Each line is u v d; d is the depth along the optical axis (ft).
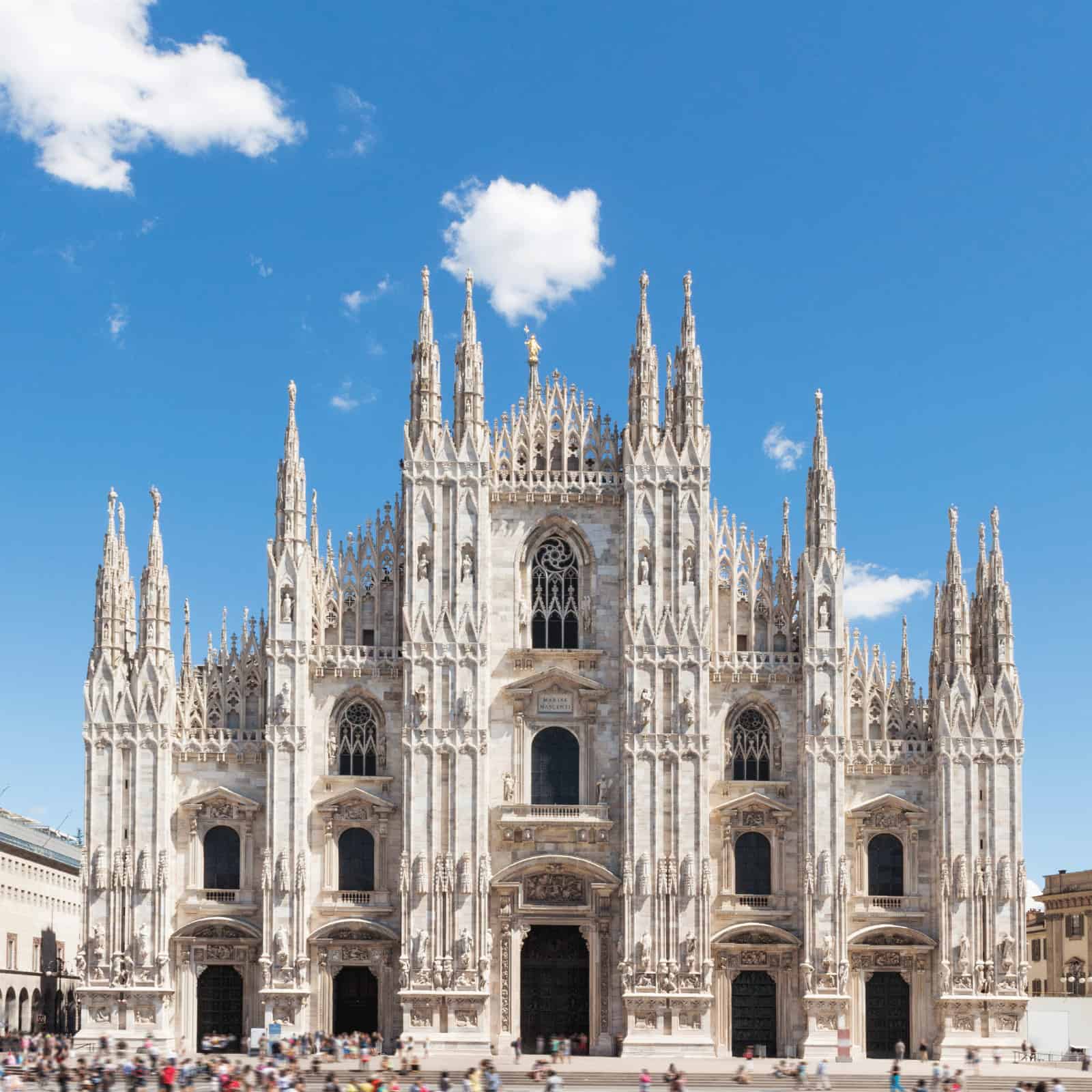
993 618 343.67
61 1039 323.98
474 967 324.39
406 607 335.67
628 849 329.72
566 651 340.39
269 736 330.13
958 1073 290.56
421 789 329.72
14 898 429.79
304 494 340.39
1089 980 486.79
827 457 345.10
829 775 333.62
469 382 345.31
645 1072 257.75
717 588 345.10
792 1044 328.90
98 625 335.06
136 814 327.67
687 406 346.13
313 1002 326.24
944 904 332.19
